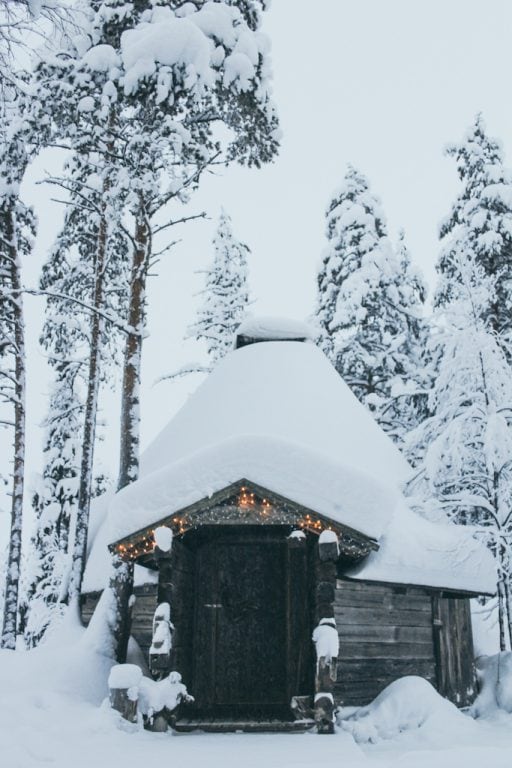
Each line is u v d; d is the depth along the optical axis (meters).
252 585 12.45
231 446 10.45
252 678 11.98
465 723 10.00
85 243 19.22
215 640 11.84
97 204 17.73
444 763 6.20
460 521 14.84
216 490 10.27
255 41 13.84
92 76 13.98
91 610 13.82
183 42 12.79
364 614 11.97
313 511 10.20
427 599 12.69
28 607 22.78
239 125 14.79
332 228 26.23
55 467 23.03
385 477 14.25
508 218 21.45
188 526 10.45
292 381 15.89
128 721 9.04
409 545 11.97
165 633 9.74
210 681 11.54
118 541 10.41
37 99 13.62
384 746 9.31
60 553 22.45
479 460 13.29
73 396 23.59
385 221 25.97
